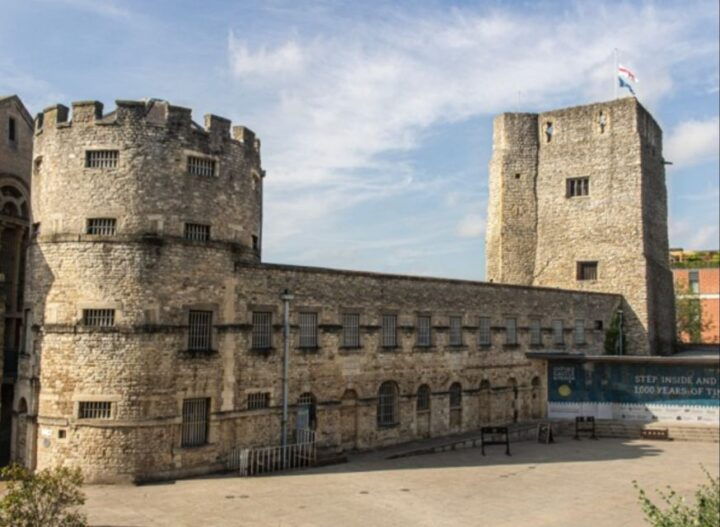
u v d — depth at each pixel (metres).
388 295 41.72
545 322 54.78
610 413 49.28
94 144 30.95
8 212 42.44
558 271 67.44
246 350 33.53
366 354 40.00
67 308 30.27
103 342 29.75
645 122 66.88
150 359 29.91
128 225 30.44
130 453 29.17
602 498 28.44
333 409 37.81
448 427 45.38
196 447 30.97
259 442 33.81
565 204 67.75
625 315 63.91
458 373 46.38
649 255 65.06
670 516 15.82
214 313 32.22
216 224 32.66
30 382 31.36
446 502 27.05
